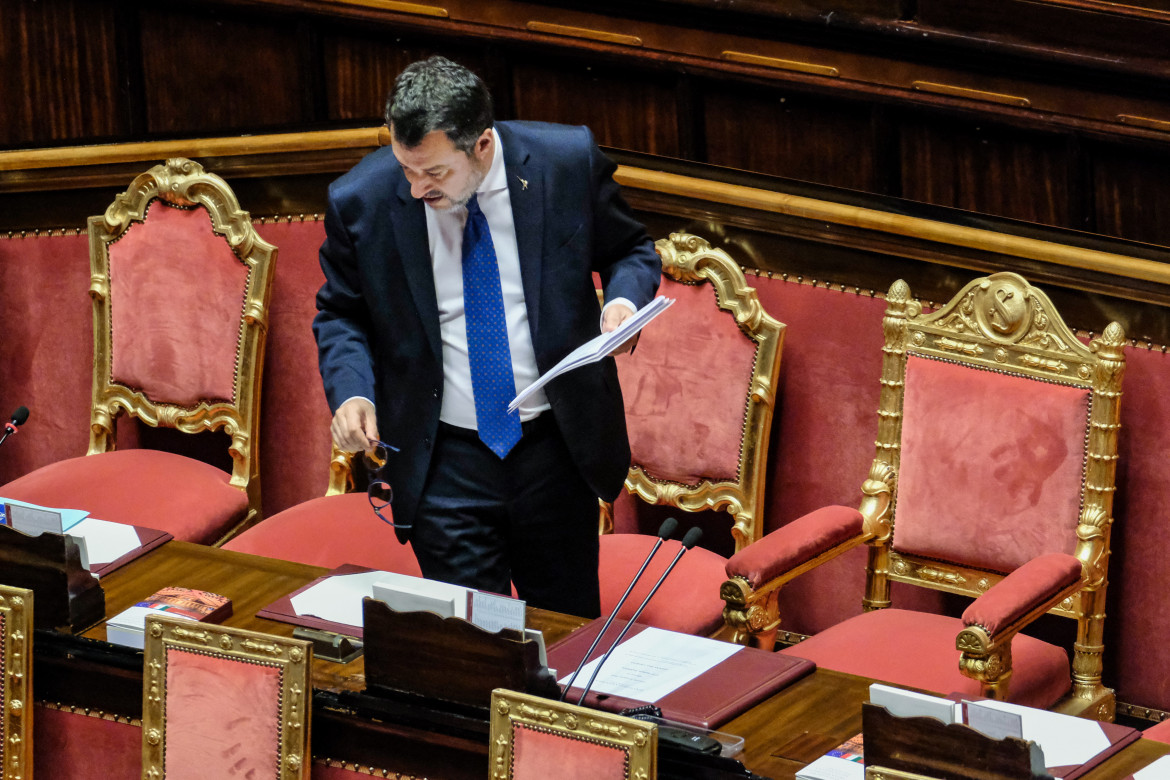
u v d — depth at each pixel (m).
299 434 16.06
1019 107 15.55
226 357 15.35
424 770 9.17
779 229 14.12
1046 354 12.38
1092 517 12.23
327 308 11.23
